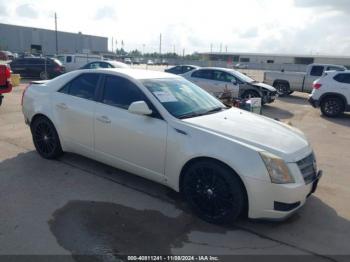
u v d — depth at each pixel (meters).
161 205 3.95
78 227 3.39
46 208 3.74
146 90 4.14
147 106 3.88
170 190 4.35
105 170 4.90
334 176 5.31
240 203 3.39
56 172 4.76
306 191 3.47
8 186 4.25
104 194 4.16
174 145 3.73
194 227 3.52
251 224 3.63
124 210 3.79
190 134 3.65
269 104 14.16
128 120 4.11
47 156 5.19
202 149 3.52
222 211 3.53
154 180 4.08
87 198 4.03
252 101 7.46
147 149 3.98
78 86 4.82
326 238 3.44
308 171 3.60
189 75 14.00
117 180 4.59
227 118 4.15
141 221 3.57
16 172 4.70
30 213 3.62
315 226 3.67
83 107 4.59
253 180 3.26
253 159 3.29
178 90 4.51
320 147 7.17
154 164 3.98
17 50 80.06
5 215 3.56
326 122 10.40
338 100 11.16
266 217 3.34
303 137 4.05
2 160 5.14
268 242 3.32
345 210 4.09
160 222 3.58
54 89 5.05
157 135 3.86
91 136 4.55
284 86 17.28
